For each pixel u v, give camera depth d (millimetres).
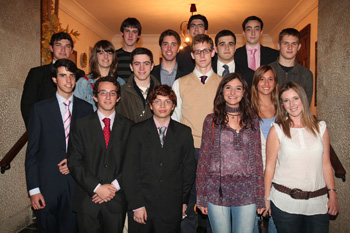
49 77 2473
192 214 2387
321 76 2516
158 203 1888
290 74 2600
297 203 1705
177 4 5422
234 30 7203
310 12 5270
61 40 2580
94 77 2396
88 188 1804
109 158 1897
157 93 1940
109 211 1867
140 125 1971
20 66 2631
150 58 2361
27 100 2373
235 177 1816
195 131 2279
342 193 2211
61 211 1970
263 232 2252
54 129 1951
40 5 2936
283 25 6484
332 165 2000
